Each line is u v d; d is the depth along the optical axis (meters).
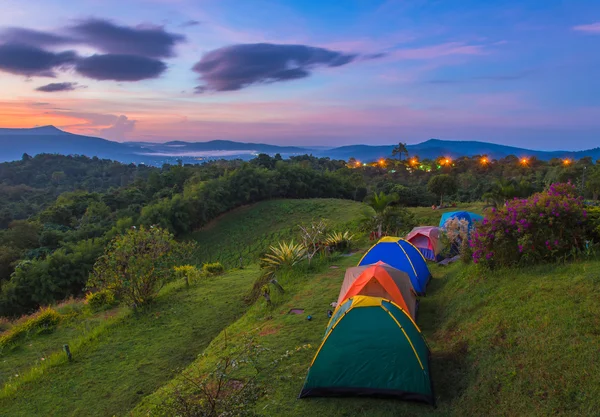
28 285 32.16
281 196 66.12
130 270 14.97
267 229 49.41
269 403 6.43
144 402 7.99
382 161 143.12
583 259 7.55
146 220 46.53
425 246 15.38
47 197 106.06
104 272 15.20
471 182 83.75
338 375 6.50
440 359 6.79
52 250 46.12
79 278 34.25
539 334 5.78
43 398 9.09
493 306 7.29
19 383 9.96
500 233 8.66
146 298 15.73
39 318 14.79
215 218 54.81
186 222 49.12
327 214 51.12
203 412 4.96
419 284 10.91
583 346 5.13
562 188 9.59
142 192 70.25
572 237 7.98
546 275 7.44
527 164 110.75
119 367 10.35
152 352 11.13
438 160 132.38
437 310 9.20
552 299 6.45
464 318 7.66
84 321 15.14
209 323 13.12
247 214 55.28
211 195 53.81
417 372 6.09
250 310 13.10
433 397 5.91
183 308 14.93
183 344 11.53
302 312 10.91
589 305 5.84
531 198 9.09
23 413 8.54
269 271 16.52
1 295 31.38
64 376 10.09
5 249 43.25
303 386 6.70
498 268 8.78
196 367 8.83
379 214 23.44
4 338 13.29
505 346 6.00
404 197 53.69
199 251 46.03
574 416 4.34
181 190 68.81
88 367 10.49
